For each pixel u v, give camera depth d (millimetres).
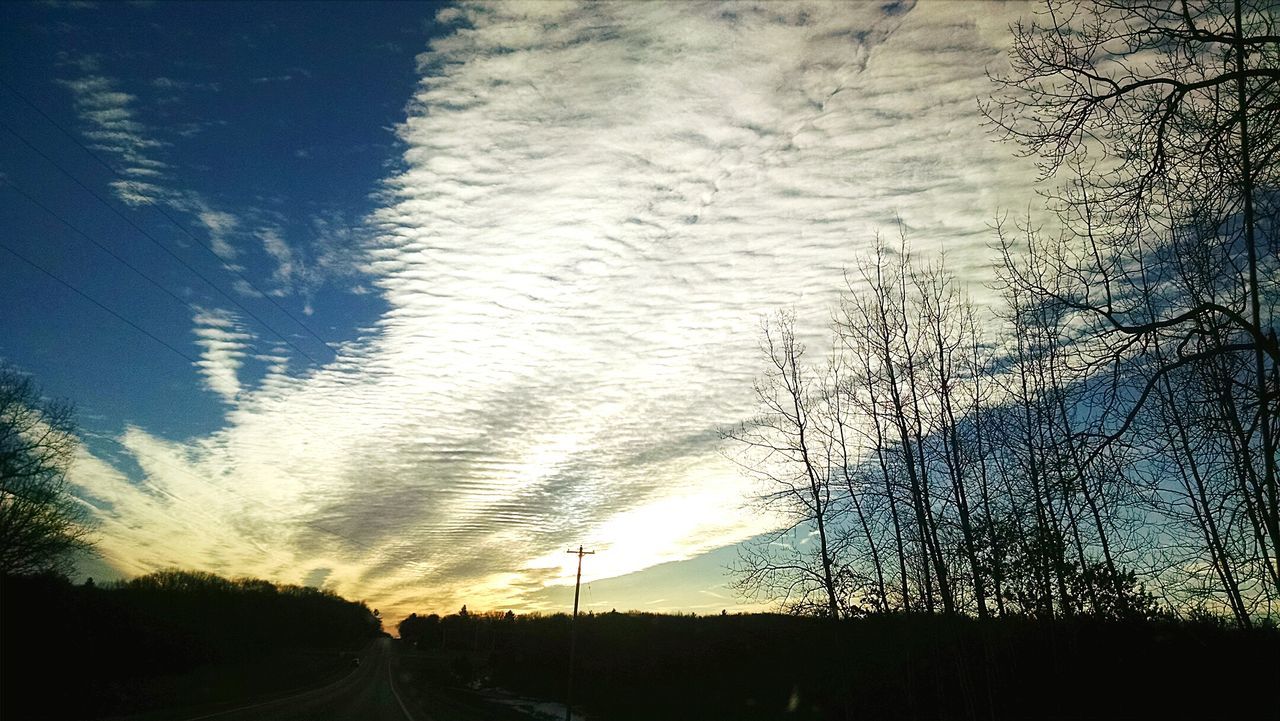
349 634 138375
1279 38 7441
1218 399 9508
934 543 19047
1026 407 18547
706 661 40188
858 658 19531
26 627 30656
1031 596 17328
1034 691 17484
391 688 65750
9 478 31234
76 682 31234
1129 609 16672
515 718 41500
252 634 73938
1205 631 15508
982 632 17766
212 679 49344
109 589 40906
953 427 19734
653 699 39312
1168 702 15250
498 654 85938
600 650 58562
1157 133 8312
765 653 34812
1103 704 16141
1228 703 14508
